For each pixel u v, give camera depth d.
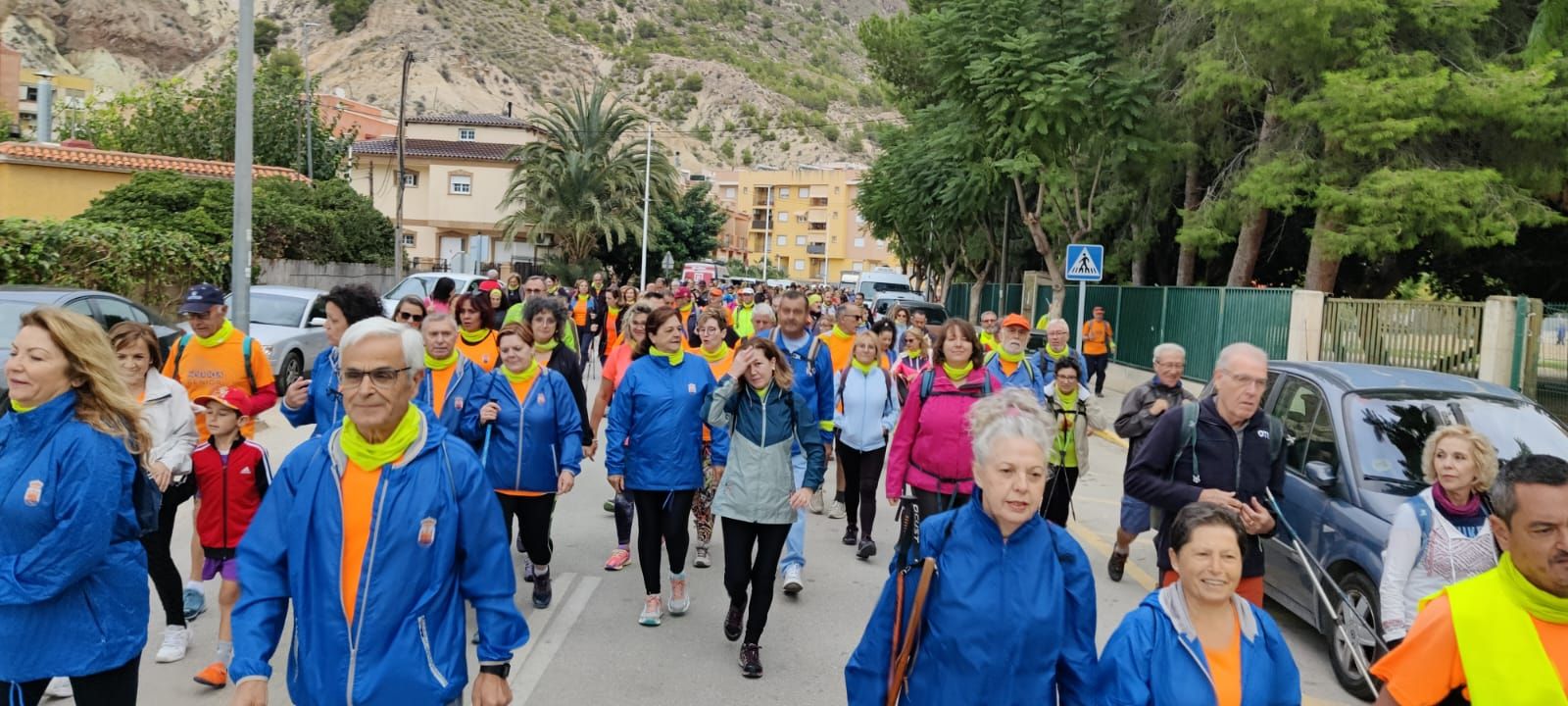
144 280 19.92
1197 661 3.04
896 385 9.41
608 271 48.84
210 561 5.28
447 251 57.72
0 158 27.47
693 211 66.38
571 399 6.53
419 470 3.05
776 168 159.00
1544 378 14.26
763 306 10.38
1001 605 3.11
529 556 6.68
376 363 2.96
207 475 5.26
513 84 152.38
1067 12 19.75
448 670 3.04
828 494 10.95
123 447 3.53
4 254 16.03
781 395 5.88
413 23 154.38
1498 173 16.42
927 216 34.28
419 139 60.09
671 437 6.28
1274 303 17.70
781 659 5.89
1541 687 2.54
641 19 189.12
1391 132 15.55
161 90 45.59
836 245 114.44
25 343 3.39
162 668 5.41
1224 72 17.98
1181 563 3.08
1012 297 35.53
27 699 3.52
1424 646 2.71
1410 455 6.11
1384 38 16.52
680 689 5.37
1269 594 6.61
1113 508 10.88
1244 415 4.77
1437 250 18.83
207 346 6.23
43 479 3.37
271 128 45.06
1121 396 21.72
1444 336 14.95
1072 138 20.08
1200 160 22.52
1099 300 26.50
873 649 3.26
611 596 6.97
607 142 49.94
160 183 26.81
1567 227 20.33
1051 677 3.13
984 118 20.91
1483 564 4.47
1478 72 16.81
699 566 7.81
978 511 3.22
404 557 2.98
